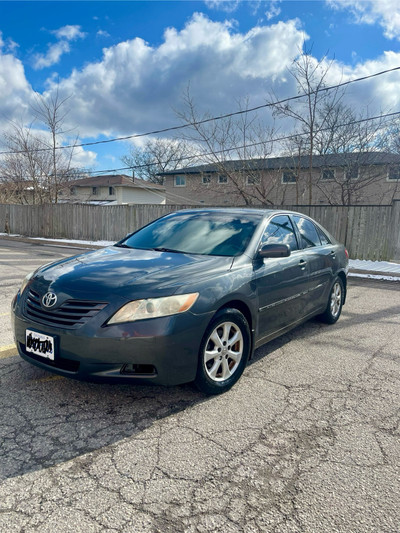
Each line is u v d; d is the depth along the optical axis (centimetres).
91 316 279
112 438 260
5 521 188
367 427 280
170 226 448
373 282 912
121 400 312
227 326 328
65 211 2041
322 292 503
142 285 294
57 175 2295
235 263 354
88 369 278
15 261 1110
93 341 273
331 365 397
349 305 670
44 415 287
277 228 441
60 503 201
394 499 208
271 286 382
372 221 1194
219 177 2370
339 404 314
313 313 490
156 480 220
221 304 314
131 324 275
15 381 341
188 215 465
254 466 234
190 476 224
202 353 305
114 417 286
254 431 272
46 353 292
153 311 279
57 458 238
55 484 215
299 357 419
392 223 1161
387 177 2098
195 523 189
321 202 2303
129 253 384
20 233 2320
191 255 371
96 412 293
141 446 252
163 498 206
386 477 226
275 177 1944
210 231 416
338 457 244
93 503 201
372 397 328
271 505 202
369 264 1137
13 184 2595
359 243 1223
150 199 4606
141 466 232
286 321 421
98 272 320
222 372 328
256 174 1859
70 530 183
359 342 471
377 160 1712
